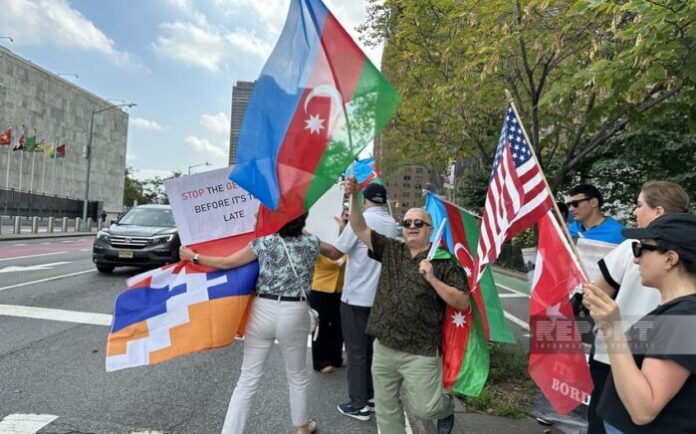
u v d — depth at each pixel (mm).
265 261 3432
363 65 3129
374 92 3102
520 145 2877
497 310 3773
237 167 3127
